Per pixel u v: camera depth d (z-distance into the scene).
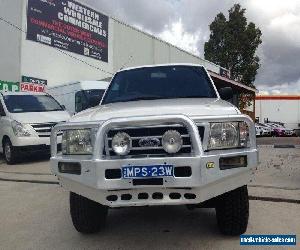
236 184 3.32
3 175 7.83
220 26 44.94
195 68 4.93
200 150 3.10
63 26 20.66
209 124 3.24
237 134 3.32
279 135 29.67
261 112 48.31
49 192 6.03
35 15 18.78
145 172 3.10
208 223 4.20
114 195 3.26
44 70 19.30
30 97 10.67
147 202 3.20
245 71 43.94
